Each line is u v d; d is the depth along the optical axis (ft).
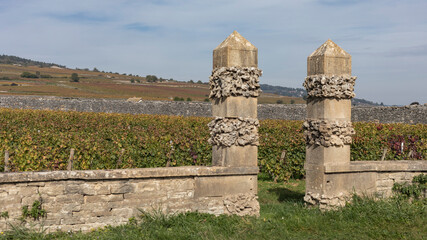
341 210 29.12
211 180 27.68
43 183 24.00
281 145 47.91
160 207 26.43
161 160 45.93
